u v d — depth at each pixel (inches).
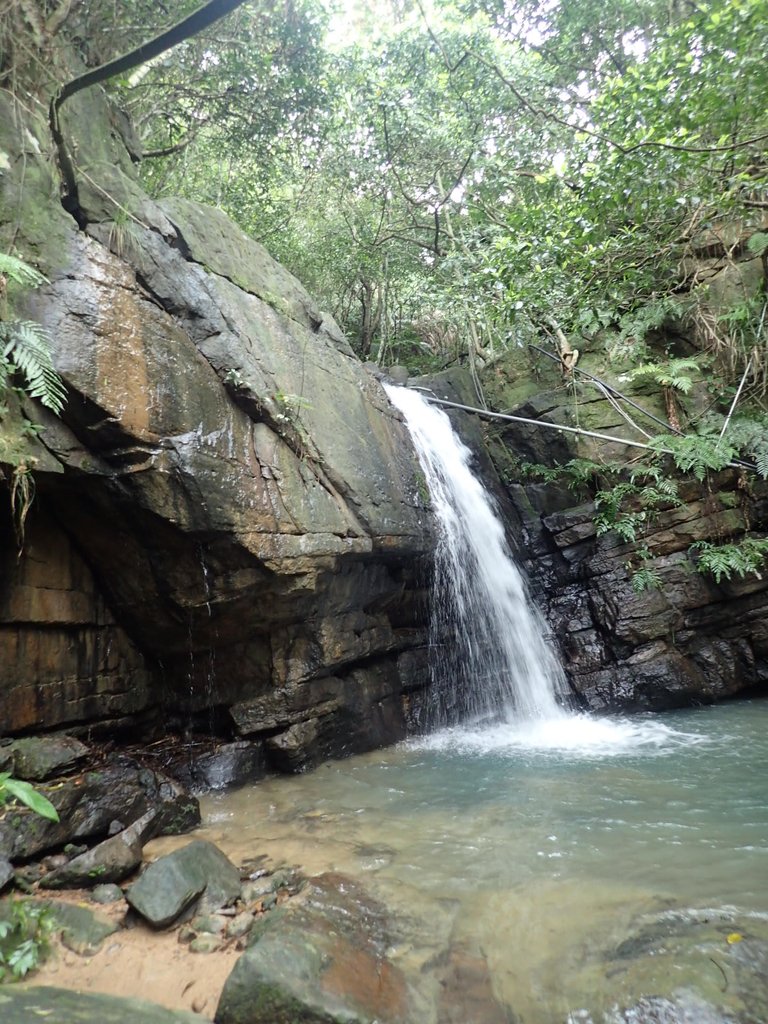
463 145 478.0
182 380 215.5
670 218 375.2
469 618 371.9
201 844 160.7
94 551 228.4
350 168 486.9
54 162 204.2
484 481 426.9
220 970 124.0
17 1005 101.2
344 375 313.4
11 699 203.6
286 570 236.5
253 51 343.6
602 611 391.5
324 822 205.5
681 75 317.7
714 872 156.6
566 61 526.9
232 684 269.1
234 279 256.2
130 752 251.0
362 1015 105.6
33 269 173.2
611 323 457.4
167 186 395.5
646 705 368.8
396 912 143.3
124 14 269.7
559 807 211.3
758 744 283.4
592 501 416.8
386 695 319.3
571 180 343.9
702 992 108.8
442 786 240.8
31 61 209.0
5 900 142.9
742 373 418.3
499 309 371.9
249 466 232.2
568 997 113.6
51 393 170.1
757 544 375.6
